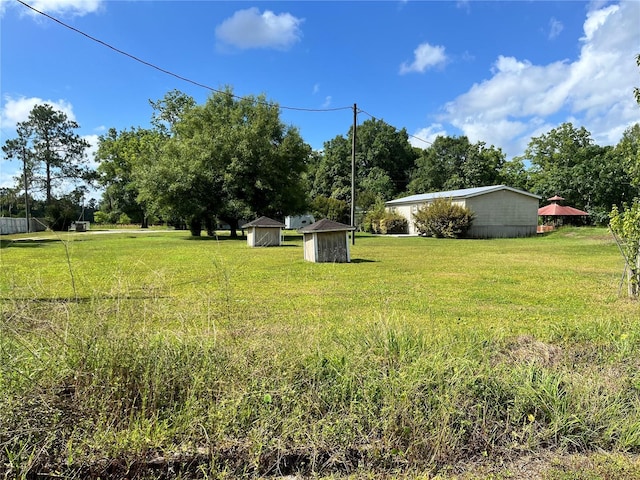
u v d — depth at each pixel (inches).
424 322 172.6
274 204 974.4
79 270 344.5
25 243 698.8
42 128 1521.9
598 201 1262.3
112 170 1583.4
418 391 86.4
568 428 82.7
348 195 1787.6
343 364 98.2
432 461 75.0
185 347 97.3
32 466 68.1
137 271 333.1
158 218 1168.2
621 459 77.4
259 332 115.5
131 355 88.0
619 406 88.4
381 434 80.0
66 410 77.1
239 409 80.7
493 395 89.4
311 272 347.3
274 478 71.9
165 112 1375.5
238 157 944.9
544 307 209.9
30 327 89.0
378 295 241.6
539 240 817.5
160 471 71.1
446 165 1859.0
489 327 163.2
